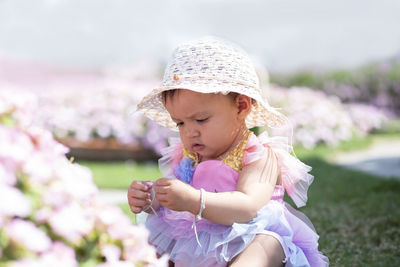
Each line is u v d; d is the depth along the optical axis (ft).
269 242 5.96
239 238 6.04
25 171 3.80
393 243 9.58
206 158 6.92
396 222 10.98
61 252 3.55
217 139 6.46
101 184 17.93
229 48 6.87
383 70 56.65
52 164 4.14
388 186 15.78
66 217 3.78
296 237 6.64
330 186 16.84
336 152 30.81
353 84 56.08
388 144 34.86
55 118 27.50
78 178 4.22
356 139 34.55
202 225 6.35
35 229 3.46
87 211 4.18
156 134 26.45
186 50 6.82
